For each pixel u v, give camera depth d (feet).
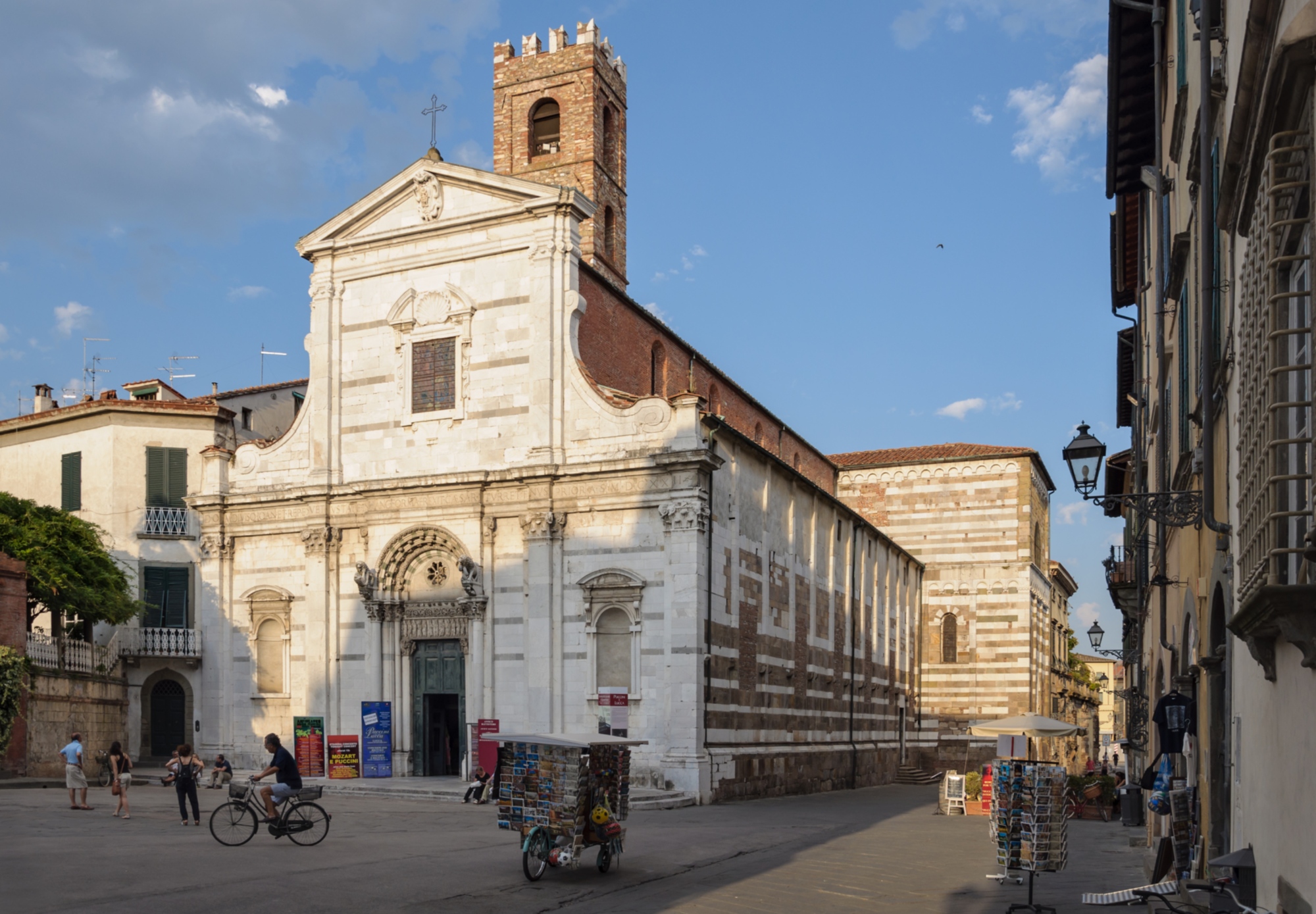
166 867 65.87
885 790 182.39
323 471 148.66
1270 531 28.91
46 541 143.64
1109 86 82.38
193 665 159.74
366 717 138.31
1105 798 135.74
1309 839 28.40
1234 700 43.73
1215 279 46.65
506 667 135.23
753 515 145.89
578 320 139.64
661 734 125.70
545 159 192.34
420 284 146.61
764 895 63.00
